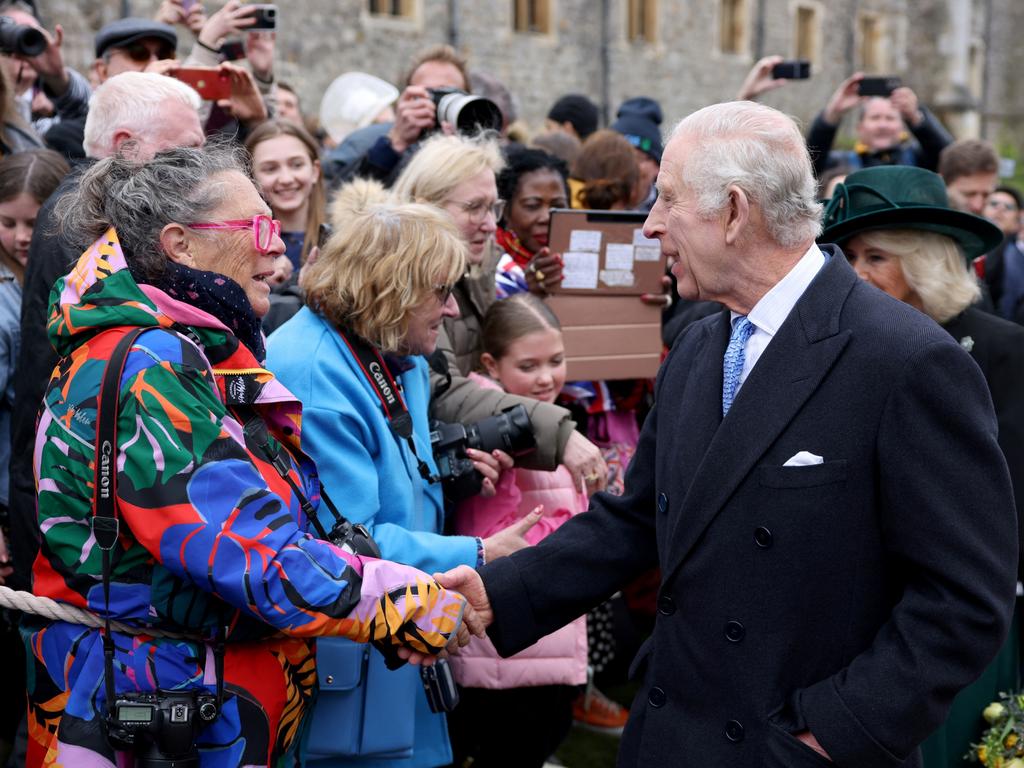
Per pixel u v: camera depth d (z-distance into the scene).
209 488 1.61
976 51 25.98
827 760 1.60
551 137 5.19
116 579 1.67
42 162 2.90
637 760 1.82
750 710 1.65
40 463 1.72
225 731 1.74
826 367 1.63
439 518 2.40
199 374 1.67
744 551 1.67
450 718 2.62
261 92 4.55
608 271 3.20
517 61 15.36
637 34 17.48
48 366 2.36
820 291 1.69
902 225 2.49
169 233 1.73
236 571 1.61
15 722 2.91
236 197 1.78
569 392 3.36
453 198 2.89
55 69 4.25
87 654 1.71
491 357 2.87
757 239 1.69
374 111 5.64
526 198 3.59
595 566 2.01
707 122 1.71
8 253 2.89
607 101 16.80
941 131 5.82
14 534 2.46
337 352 2.19
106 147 2.63
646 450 2.04
